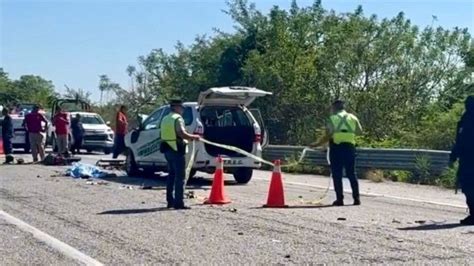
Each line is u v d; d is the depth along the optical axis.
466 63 36.94
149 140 20.36
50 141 34.25
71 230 11.64
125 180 20.34
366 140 28.28
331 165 15.16
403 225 12.28
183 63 47.88
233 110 19.41
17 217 12.98
